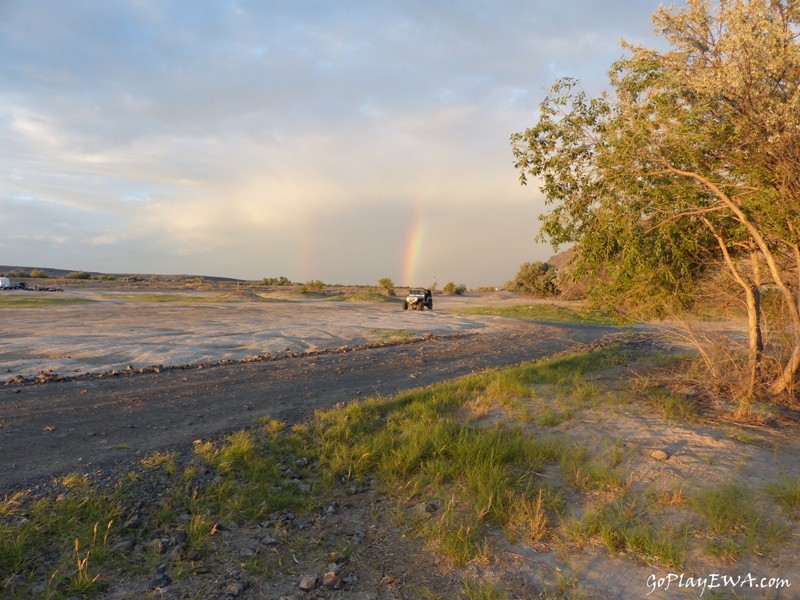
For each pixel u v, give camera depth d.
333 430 7.40
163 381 11.30
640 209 8.53
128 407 8.89
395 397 9.96
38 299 40.28
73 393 9.81
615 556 3.94
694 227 8.96
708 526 4.29
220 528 4.52
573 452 6.12
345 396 10.34
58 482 5.38
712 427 6.95
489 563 3.93
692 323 9.95
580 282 10.52
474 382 10.82
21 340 17.28
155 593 3.52
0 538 4.03
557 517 4.61
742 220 7.61
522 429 7.27
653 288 9.60
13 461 6.02
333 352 17.03
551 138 8.88
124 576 3.72
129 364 13.46
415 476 5.78
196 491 5.27
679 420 7.33
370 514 4.88
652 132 7.85
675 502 4.72
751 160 7.69
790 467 5.46
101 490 5.21
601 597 3.44
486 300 63.03
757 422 7.14
